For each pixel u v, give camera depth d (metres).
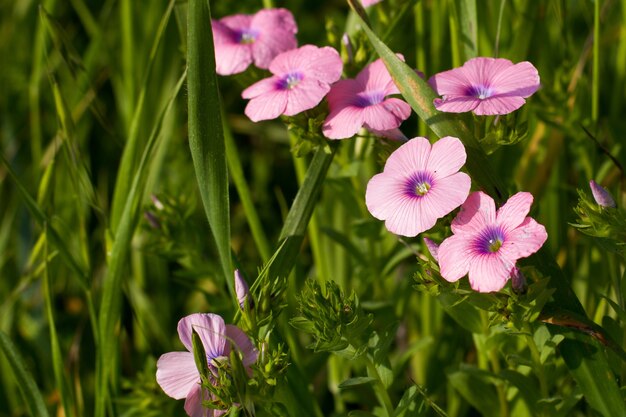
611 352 0.58
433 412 0.66
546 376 0.61
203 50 0.58
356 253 0.67
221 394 0.56
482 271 0.54
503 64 0.58
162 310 0.73
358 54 0.63
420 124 0.66
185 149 0.75
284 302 0.58
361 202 0.66
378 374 0.59
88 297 0.64
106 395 0.64
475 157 0.57
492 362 0.63
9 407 0.70
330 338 0.57
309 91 0.59
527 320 0.56
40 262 0.72
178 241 0.66
